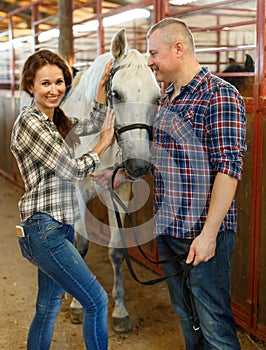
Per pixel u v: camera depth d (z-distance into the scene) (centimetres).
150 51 166
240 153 151
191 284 169
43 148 158
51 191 164
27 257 172
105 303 179
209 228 151
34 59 163
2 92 675
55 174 164
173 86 176
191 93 160
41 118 162
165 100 179
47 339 187
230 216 166
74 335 250
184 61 162
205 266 164
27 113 162
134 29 621
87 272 172
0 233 427
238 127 151
